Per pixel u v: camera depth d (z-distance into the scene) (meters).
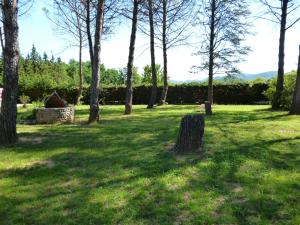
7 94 9.45
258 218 4.68
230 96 32.22
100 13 14.40
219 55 26.55
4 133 9.48
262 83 31.12
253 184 5.93
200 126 8.25
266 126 12.07
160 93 34.41
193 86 33.59
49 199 5.43
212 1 24.42
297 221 4.59
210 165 7.00
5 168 7.16
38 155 8.16
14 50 9.36
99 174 6.60
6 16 9.15
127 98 19.16
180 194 5.50
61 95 37.16
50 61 65.25
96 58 14.56
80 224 4.60
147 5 24.59
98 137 10.36
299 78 16.27
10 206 5.20
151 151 8.34
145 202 5.21
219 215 4.79
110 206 5.10
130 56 19.02
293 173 6.50
